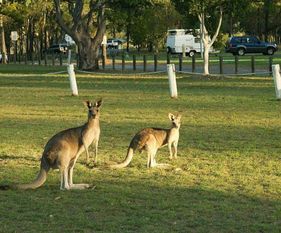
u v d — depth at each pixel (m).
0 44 77.50
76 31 46.69
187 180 11.82
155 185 11.45
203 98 26.00
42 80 37.25
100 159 13.80
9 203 10.23
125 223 9.17
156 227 9.00
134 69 45.50
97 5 46.69
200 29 40.38
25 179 12.02
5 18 77.19
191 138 16.39
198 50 76.88
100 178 12.04
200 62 56.53
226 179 11.89
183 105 23.66
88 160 13.05
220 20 39.09
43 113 21.83
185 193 10.85
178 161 13.52
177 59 66.12
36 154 14.55
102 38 47.19
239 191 10.98
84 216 9.52
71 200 10.38
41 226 9.08
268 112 21.27
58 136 11.06
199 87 31.25
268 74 38.06
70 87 30.53
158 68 48.34
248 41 75.75
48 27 89.19
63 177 10.97
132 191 10.98
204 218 9.40
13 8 68.50
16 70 48.50
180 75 39.44
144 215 9.55
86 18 47.12
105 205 10.10
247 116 20.44
